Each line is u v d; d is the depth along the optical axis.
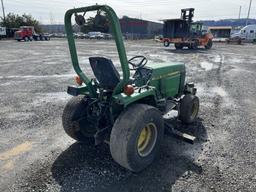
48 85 8.20
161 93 4.31
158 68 4.15
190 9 21.53
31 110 5.65
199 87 7.92
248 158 3.59
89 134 3.90
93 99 3.50
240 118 5.16
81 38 50.62
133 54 17.72
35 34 42.31
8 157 3.61
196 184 3.00
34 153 3.72
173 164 3.41
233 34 42.25
